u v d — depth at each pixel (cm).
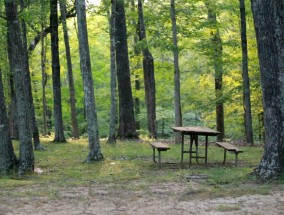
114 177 976
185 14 1791
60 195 776
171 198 730
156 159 1266
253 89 2041
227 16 2016
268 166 859
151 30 1892
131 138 1956
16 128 2103
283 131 852
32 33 2289
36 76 2680
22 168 1059
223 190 781
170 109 3325
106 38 3166
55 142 1867
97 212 649
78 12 1209
